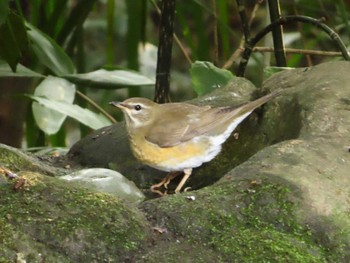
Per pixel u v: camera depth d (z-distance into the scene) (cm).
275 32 1280
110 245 727
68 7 1875
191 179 1062
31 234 720
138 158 1051
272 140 1025
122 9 2052
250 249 730
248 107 1003
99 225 737
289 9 1702
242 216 771
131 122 1046
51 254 712
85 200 757
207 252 729
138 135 1041
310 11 1661
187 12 2003
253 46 1295
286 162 840
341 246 758
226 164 1053
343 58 1297
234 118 1008
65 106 1211
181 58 2089
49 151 1240
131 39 1523
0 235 711
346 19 1388
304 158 847
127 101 1052
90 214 743
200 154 1022
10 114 1521
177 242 744
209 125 1013
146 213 769
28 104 1434
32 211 738
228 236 744
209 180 1052
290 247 739
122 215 750
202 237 747
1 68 1279
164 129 1024
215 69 1222
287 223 770
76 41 1477
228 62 1398
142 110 1041
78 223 733
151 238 745
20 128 1535
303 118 950
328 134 912
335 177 824
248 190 791
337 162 850
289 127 998
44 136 1481
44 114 1250
